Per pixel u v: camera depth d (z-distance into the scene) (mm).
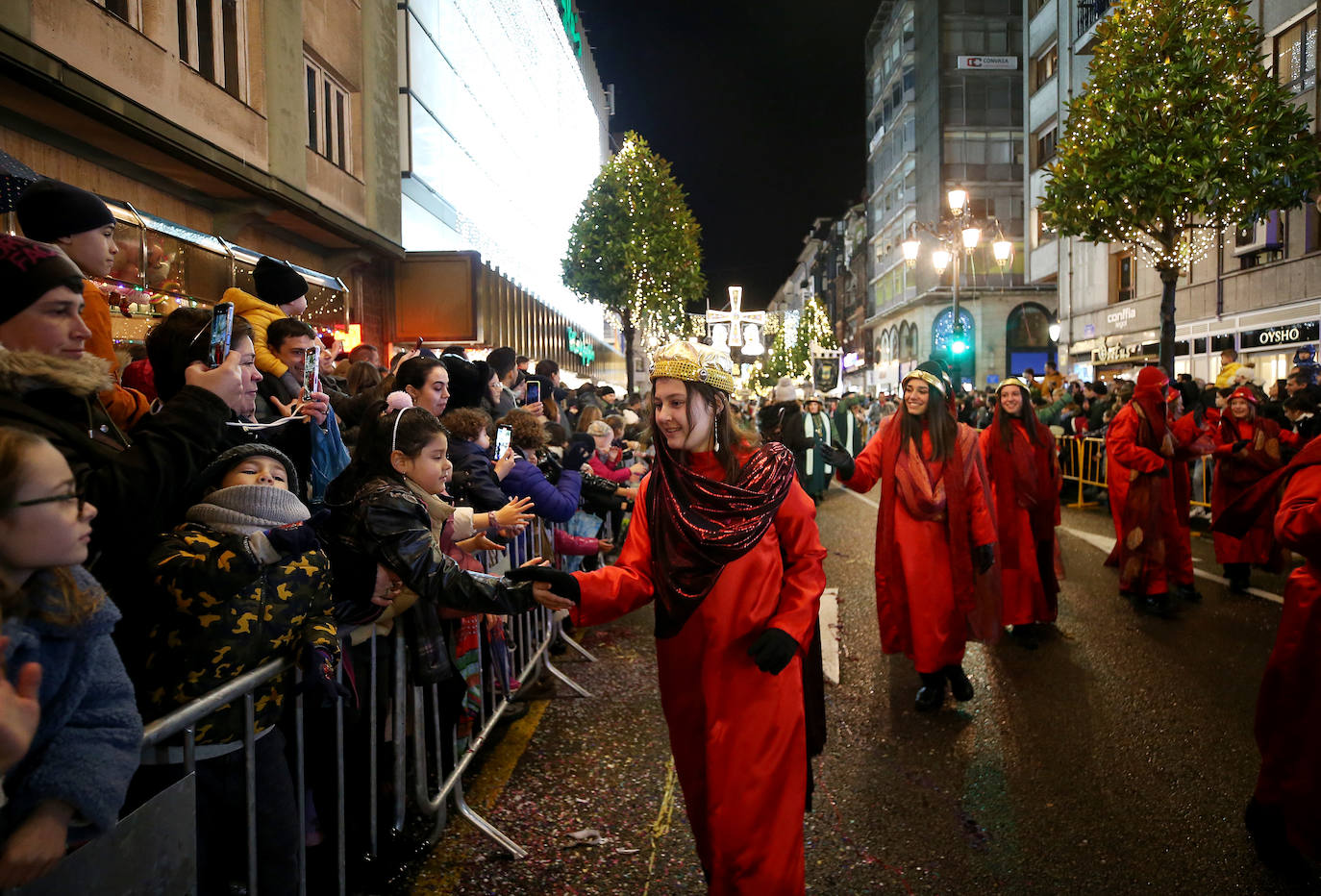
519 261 28219
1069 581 8500
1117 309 27156
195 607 2299
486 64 23922
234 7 11367
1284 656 3277
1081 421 15320
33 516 1506
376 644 3350
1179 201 12398
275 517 2455
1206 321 22562
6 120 7738
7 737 1346
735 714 2596
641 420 13453
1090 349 29141
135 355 5602
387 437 3168
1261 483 3627
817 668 2922
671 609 2613
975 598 5125
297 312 4652
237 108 11086
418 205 18203
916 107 54562
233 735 2377
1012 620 6297
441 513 3271
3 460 1495
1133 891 3221
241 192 10898
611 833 3680
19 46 6930
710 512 2631
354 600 2934
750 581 2627
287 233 13367
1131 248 14250
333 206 14133
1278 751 3289
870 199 68688
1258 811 3387
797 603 2641
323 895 3115
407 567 2818
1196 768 4246
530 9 29719
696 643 2652
